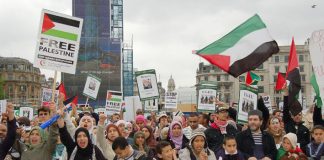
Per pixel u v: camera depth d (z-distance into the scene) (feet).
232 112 39.04
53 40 29.55
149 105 65.26
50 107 27.58
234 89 379.55
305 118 45.16
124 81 255.70
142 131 33.47
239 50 34.30
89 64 214.48
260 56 34.17
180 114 54.54
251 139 29.63
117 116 48.96
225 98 380.37
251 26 34.58
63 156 28.48
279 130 32.68
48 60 29.43
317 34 31.53
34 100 403.34
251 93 36.70
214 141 33.04
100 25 219.82
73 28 29.96
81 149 25.29
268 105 59.98
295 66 35.19
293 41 35.58
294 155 27.63
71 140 26.07
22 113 69.00
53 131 27.09
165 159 25.61
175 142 34.45
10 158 29.81
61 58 29.66
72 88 210.18
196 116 35.96
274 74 350.43
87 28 217.97
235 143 28.07
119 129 34.12
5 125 30.94
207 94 56.24
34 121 39.75
